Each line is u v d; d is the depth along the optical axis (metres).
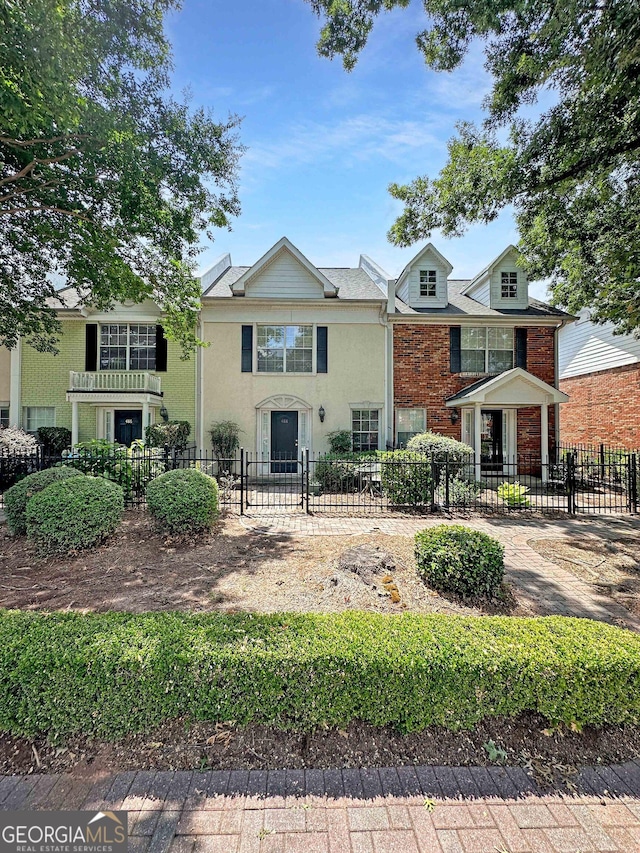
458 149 8.18
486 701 2.45
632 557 5.85
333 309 13.63
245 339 13.48
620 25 5.14
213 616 2.91
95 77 6.36
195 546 5.61
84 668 2.38
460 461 9.77
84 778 2.17
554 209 8.84
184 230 9.02
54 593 4.12
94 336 13.52
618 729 2.53
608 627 2.86
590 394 15.74
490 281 14.29
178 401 13.58
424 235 9.20
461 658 2.46
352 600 3.92
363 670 2.42
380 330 13.76
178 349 13.58
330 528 7.12
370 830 1.91
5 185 8.08
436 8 6.25
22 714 2.37
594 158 7.12
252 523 7.33
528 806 2.05
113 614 2.92
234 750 2.34
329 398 13.61
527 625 2.85
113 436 13.66
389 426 13.55
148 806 2.01
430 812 2.01
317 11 6.69
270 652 2.45
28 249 9.73
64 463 7.93
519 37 6.25
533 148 7.38
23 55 4.88
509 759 2.34
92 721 2.37
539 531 7.32
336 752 2.35
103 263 9.48
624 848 1.84
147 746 2.36
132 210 8.15
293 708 2.41
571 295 11.89
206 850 1.80
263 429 13.58
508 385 12.59
